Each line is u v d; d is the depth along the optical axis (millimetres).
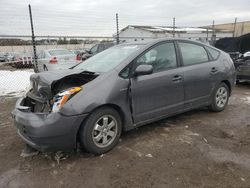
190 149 3516
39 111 3305
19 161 3311
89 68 3988
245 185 2678
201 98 4703
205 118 4828
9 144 3854
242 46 11461
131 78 3609
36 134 2988
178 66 4266
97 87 3285
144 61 3811
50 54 12156
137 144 3705
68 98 3088
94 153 3357
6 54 30625
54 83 3215
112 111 3447
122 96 3486
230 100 6289
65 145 3113
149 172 2961
